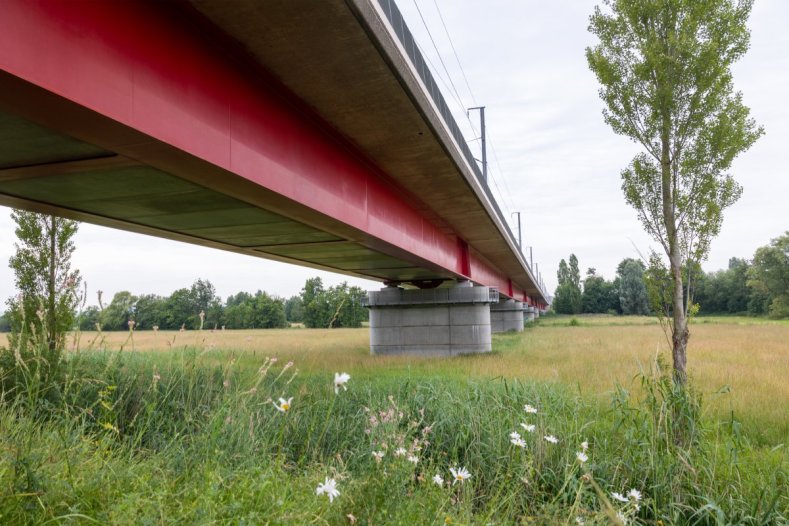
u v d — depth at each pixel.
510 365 17.06
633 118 8.88
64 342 8.23
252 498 3.10
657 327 52.50
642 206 8.83
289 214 9.81
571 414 7.71
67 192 8.24
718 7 8.44
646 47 8.57
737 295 107.31
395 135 10.61
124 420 5.80
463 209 17.61
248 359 14.73
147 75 5.59
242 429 4.81
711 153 8.24
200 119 6.43
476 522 4.11
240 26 6.54
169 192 8.31
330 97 8.70
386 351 25.64
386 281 27.66
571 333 42.47
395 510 3.27
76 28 4.75
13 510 2.76
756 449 7.42
